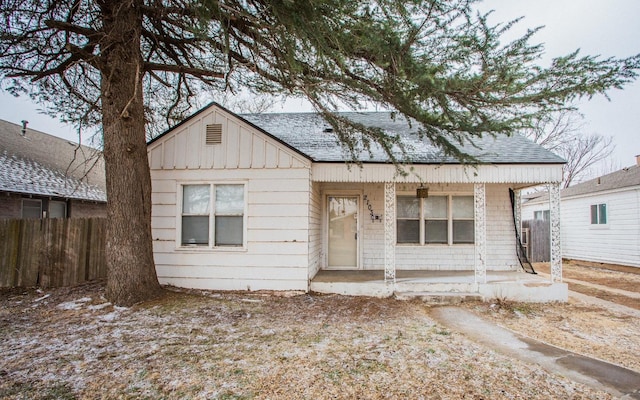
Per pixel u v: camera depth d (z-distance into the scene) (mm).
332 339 4957
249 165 7902
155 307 6234
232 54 6730
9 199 12031
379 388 3498
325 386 3523
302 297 7508
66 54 6578
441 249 9930
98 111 7344
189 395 3316
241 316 5969
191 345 4586
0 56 6117
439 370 3963
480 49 5031
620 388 3656
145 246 6688
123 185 6488
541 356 4594
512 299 7895
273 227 7840
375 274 9117
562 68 4941
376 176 8078
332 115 6859
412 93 5434
